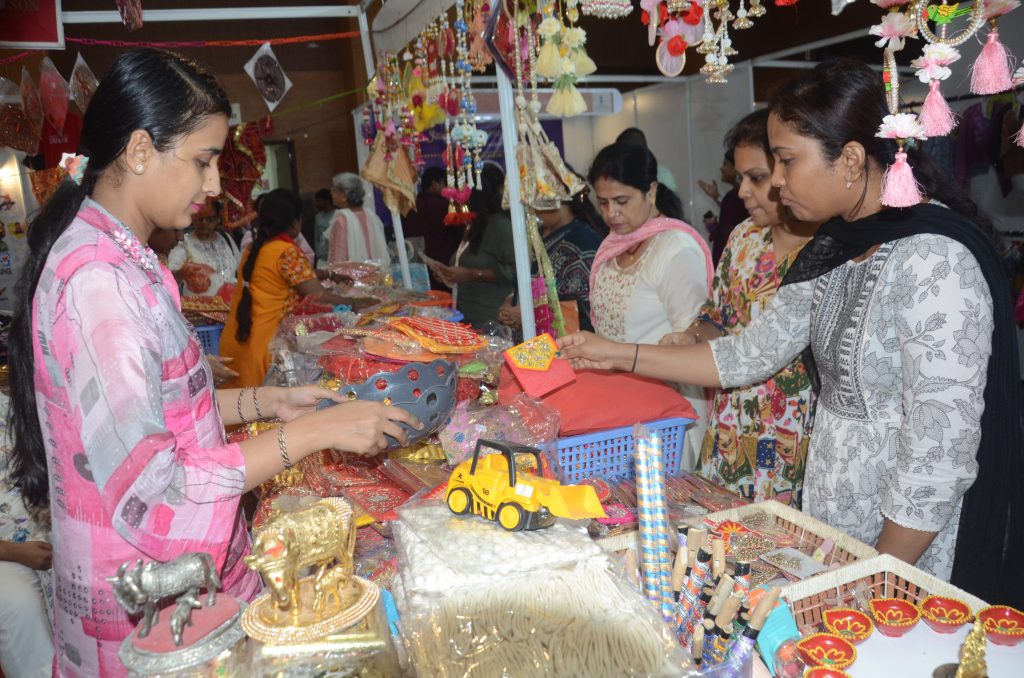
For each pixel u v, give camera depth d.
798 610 1.13
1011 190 3.93
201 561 0.80
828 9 4.46
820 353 1.54
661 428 1.66
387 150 3.50
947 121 0.99
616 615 0.85
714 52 1.40
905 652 1.00
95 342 0.98
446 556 0.93
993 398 1.32
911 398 1.29
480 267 3.94
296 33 7.36
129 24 3.12
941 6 0.98
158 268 1.13
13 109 3.64
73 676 1.14
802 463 1.92
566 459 1.60
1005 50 0.94
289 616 0.82
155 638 0.81
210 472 1.05
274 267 3.25
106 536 1.05
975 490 1.35
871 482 1.45
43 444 1.15
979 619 0.97
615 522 1.38
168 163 1.09
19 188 4.98
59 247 1.06
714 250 5.05
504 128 2.12
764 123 1.87
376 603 0.87
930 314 1.25
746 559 1.24
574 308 2.62
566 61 1.85
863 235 1.40
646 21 1.46
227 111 1.15
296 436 1.12
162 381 1.09
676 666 0.81
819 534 1.34
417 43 2.99
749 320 2.05
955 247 1.26
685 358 1.75
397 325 1.61
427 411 1.43
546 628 0.83
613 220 2.42
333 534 0.84
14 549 2.01
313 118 7.61
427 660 0.82
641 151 2.37
